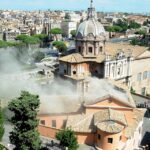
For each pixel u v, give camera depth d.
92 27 126.81
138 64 144.62
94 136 85.00
